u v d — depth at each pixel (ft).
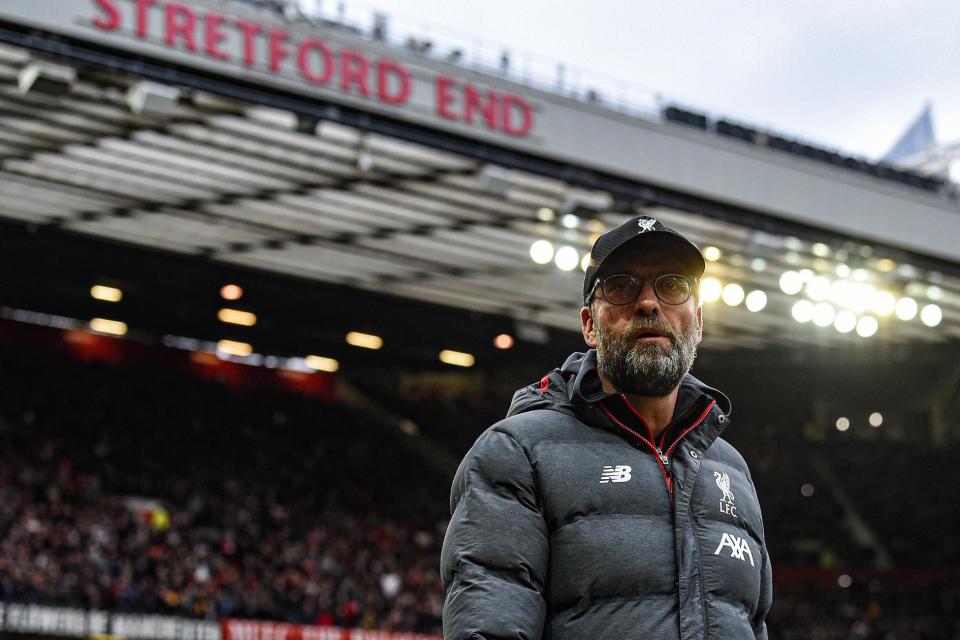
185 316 188.85
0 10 82.84
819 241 126.00
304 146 104.68
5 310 198.29
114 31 86.99
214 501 185.57
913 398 184.24
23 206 125.18
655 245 15.72
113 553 145.79
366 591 169.37
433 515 212.64
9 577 125.08
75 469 177.27
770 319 159.74
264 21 93.45
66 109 96.94
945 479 229.66
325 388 232.53
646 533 14.88
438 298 160.56
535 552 14.67
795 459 232.12
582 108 109.60
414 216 123.85
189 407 207.92
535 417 15.72
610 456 15.31
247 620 144.36
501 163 105.91
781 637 200.64
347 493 206.69
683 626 14.44
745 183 119.14
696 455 15.76
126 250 142.00
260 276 153.07
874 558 222.69
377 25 99.66
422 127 101.45
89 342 206.39
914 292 143.02
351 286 155.84
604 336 15.83
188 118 99.04
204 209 124.47
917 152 199.62
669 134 114.83
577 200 113.29
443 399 238.89
